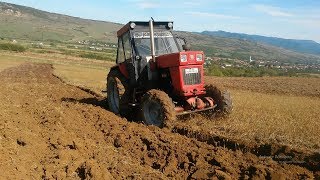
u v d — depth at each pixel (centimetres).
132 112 1219
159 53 1188
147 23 1196
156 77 1138
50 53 7906
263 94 2608
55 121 1037
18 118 1045
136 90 1179
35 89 1881
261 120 1148
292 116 1319
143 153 879
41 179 723
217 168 768
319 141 918
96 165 755
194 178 738
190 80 1076
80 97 1678
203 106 1089
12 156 771
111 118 1140
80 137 959
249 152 861
